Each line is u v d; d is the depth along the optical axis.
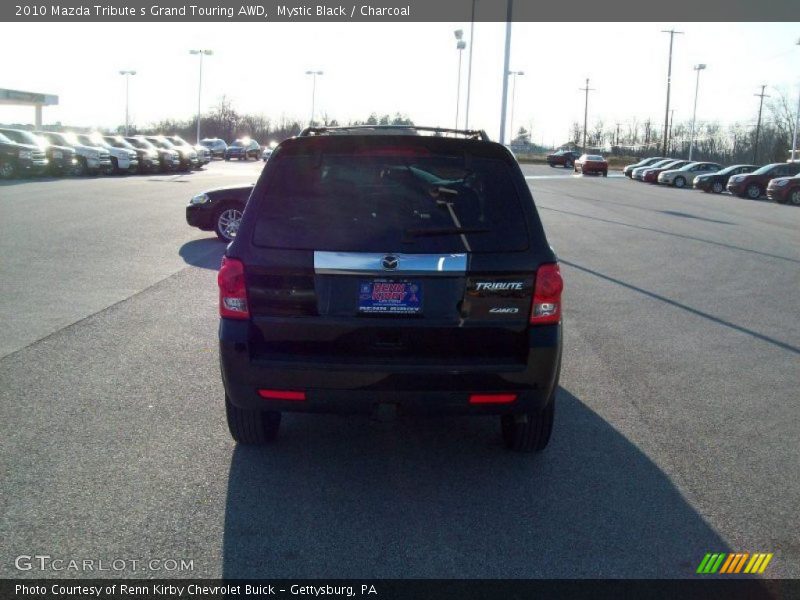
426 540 3.69
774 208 28.14
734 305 9.52
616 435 5.15
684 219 21.73
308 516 3.91
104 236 13.53
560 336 4.11
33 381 5.86
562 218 21.11
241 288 4.03
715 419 5.48
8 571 3.34
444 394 4.02
